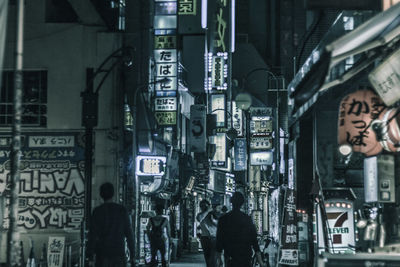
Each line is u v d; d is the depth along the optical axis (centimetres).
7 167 2727
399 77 920
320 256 841
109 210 1218
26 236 2702
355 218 1725
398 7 852
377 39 884
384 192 1296
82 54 2811
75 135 2764
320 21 1838
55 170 2742
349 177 1831
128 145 3030
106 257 1202
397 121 1106
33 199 2730
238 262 1174
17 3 1131
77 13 2831
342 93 1652
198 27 4247
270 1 8231
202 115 4206
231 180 5709
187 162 4616
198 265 3138
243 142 5769
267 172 6034
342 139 1148
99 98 2784
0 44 1014
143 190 3472
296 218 1958
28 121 2770
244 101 4047
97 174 2755
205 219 2188
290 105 2091
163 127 3262
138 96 2983
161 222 2356
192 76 4847
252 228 1185
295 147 2109
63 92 2789
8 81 2742
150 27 3022
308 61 1577
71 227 2706
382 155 1295
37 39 2816
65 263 2517
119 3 2909
